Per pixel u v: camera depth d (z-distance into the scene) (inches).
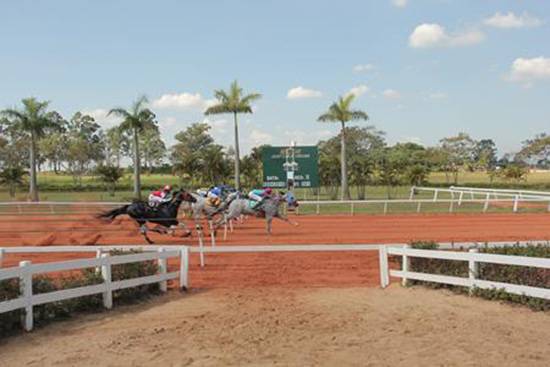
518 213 1109.1
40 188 2556.6
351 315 371.2
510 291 391.9
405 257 456.8
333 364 276.7
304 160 1301.7
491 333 324.2
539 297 374.9
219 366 276.2
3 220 1034.7
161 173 3614.7
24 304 341.4
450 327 338.0
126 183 2856.8
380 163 2116.1
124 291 424.8
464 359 280.4
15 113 1590.8
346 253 627.8
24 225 964.0
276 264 573.3
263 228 911.7
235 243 728.3
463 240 720.3
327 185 1875.0
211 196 792.3
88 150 3410.4
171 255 456.8
